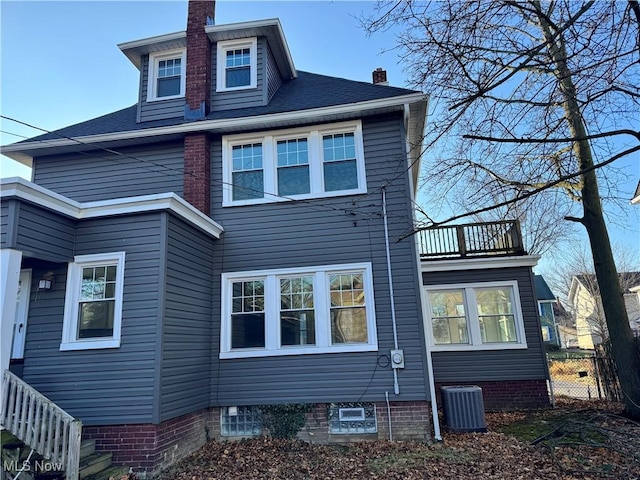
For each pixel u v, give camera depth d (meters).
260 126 8.76
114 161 9.27
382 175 8.26
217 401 7.62
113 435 5.82
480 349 10.48
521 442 6.97
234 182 8.80
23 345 6.75
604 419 8.09
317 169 8.51
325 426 7.42
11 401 5.20
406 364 7.39
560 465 5.64
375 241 7.99
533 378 10.14
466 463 5.88
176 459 6.30
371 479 5.37
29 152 9.36
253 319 8.07
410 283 7.69
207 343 7.75
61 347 6.25
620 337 8.41
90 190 9.18
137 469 5.63
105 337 6.30
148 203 6.46
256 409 7.67
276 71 10.60
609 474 5.30
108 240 6.56
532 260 10.64
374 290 7.77
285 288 8.14
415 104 8.41
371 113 8.43
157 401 5.84
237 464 6.15
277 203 8.47
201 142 8.81
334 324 7.84
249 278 8.21
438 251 11.23
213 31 9.70
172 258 6.61
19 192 5.55
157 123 9.45
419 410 7.24
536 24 6.15
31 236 5.77
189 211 7.05
